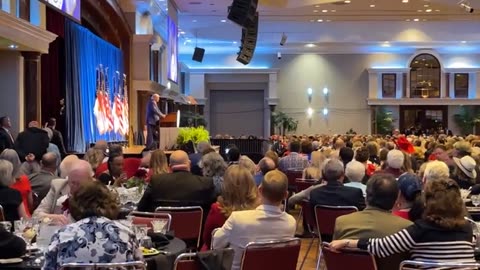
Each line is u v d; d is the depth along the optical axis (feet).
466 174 23.41
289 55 97.14
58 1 32.78
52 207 17.84
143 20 59.77
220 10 68.90
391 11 72.38
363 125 96.63
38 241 12.33
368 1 65.51
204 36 83.25
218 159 20.24
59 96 40.73
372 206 12.45
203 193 18.29
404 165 23.49
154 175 18.54
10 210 16.92
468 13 73.82
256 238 12.76
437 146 35.45
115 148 25.86
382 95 95.30
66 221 13.87
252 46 53.42
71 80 41.73
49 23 37.14
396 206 14.70
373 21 83.46
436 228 11.46
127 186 21.50
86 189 10.80
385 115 95.35
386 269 11.87
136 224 13.79
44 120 39.47
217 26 80.84
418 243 11.53
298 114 97.40
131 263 10.30
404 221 12.22
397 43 90.79
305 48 95.30
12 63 33.09
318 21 81.97
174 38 69.10
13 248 11.59
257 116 99.35
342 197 19.52
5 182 17.02
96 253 10.37
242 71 96.53
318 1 60.64
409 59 94.89
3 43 30.09
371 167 27.94
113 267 10.21
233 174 14.49
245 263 12.03
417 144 50.11
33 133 28.35
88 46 45.47
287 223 13.07
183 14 71.87
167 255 12.16
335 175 19.85
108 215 10.78
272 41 87.56
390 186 12.35
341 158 28.58
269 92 96.89
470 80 94.32
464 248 11.44
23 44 30.48
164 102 69.56
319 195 19.83
